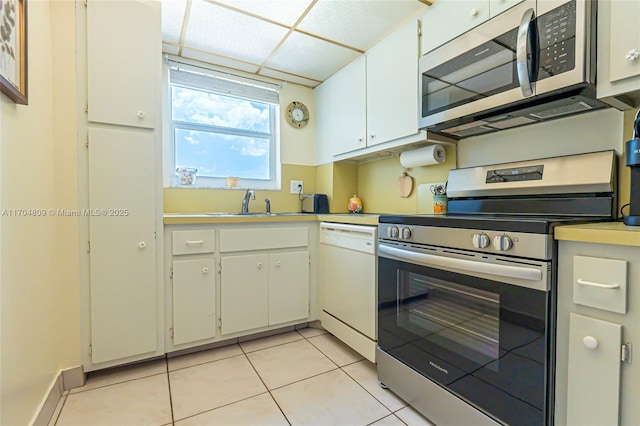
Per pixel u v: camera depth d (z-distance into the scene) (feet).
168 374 5.43
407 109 6.04
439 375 4.14
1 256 3.14
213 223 6.12
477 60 4.66
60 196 4.87
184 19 6.16
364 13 5.94
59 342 4.87
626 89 3.34
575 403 2.89
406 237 4.60
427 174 6.91
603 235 2.67
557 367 3.03
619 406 2.63
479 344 3.67
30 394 3.76
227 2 5.66
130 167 5.35
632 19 3.26
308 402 4.68
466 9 4.96
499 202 5.15
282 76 8.77
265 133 9.20
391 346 4.91
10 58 3.24
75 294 4.99
